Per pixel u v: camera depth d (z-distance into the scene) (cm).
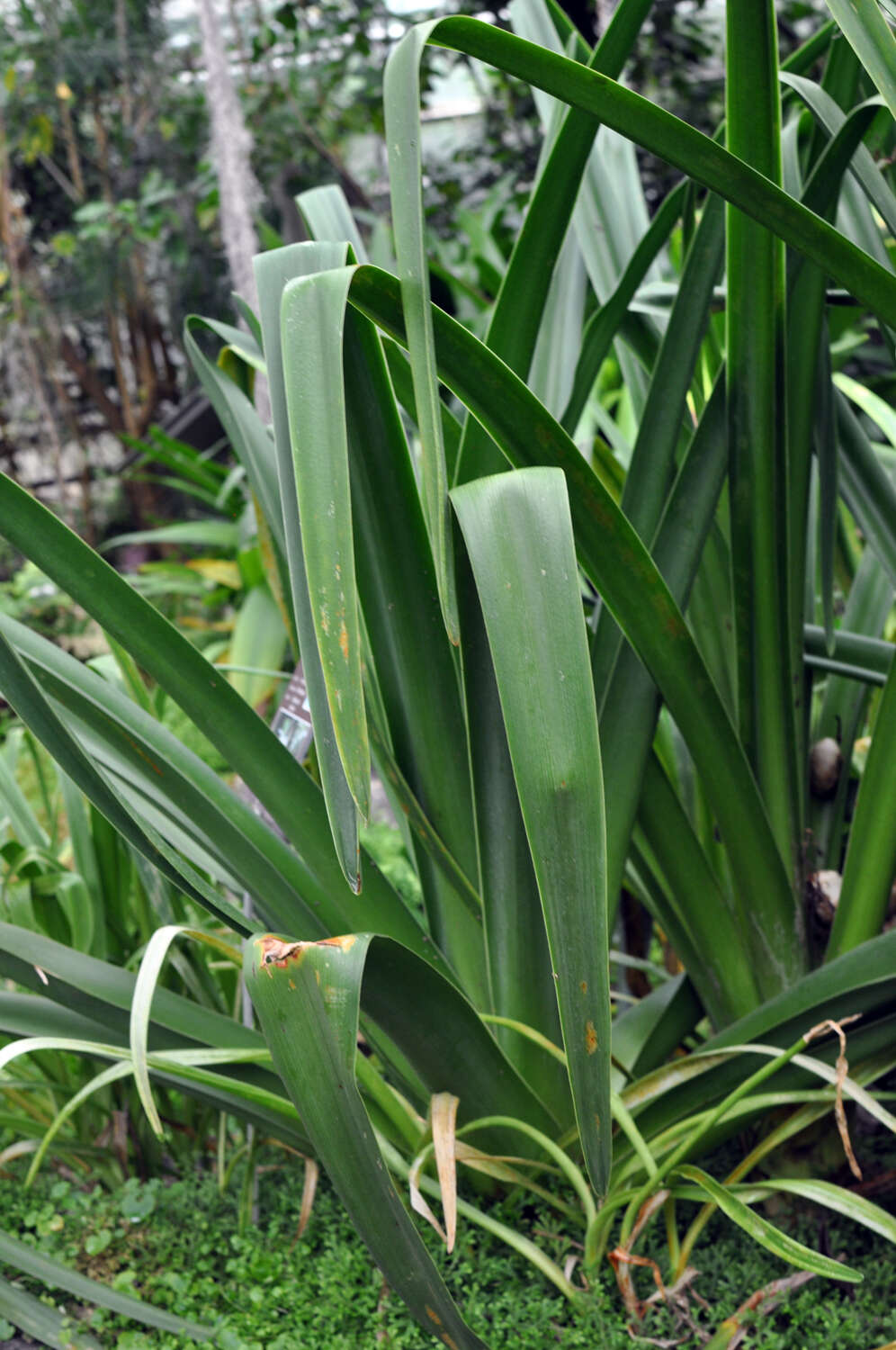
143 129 958
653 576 184
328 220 217
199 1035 203
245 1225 218
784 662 205
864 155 186
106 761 197
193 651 189
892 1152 223
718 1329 192
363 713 147
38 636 197
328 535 150
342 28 801
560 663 153
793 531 207
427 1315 171
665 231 197
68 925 251
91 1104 246
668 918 212
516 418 173
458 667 197
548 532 157
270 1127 206
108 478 1106
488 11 755
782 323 190
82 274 995
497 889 194
